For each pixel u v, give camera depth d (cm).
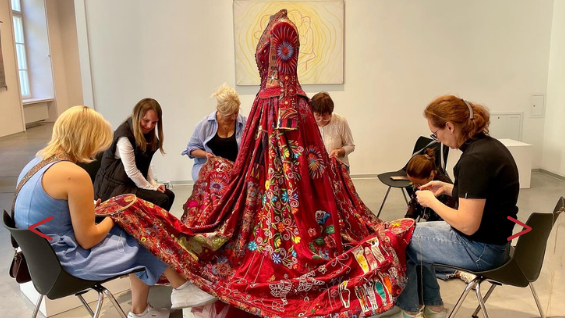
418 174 314
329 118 389
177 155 574
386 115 580
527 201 486
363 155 588
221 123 355
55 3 1229
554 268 326
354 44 561
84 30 539
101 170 334
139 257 235
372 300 234
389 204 485
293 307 238
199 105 565
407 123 584
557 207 236
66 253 214
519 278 220
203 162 361
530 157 530
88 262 218
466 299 289
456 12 564
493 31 572
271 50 255
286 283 241
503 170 215
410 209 328
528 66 585
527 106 595
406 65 570
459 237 231
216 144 356
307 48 553
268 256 250
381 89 573
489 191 215
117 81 553
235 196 266
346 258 247
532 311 273
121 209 235
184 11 545
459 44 571
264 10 542
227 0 544
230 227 261
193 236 253
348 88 570
